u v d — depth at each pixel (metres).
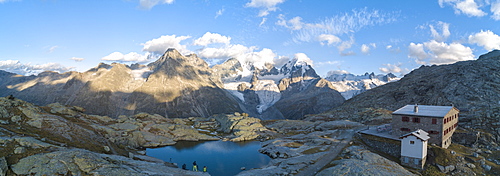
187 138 122.38
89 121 104.00
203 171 74.38
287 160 78.38
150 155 92.81
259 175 64.94
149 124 131.50
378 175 58.88
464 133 88.31
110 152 72.69
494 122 96.69
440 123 78.50
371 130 103.19
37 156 50.56
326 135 109.88
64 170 48.31
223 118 163.75
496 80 146.50
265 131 137.12
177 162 86.44
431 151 75.06
